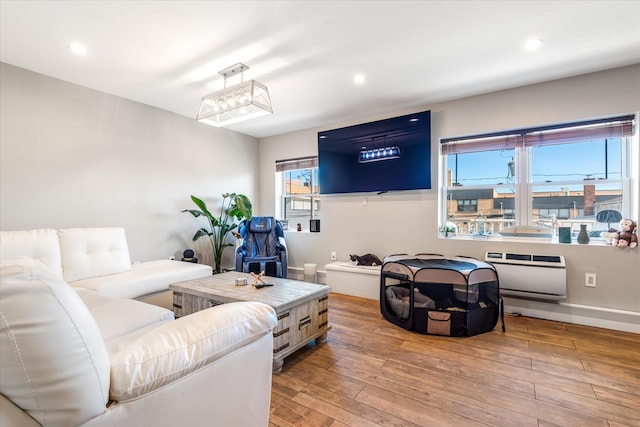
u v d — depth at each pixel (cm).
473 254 320
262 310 117
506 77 278
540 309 286
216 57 242
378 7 184
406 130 349
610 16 191
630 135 261
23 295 63
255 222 417
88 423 70
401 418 150
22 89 259
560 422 147
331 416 152
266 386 119
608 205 276
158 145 359
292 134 459
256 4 180
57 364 66
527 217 309
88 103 299
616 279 261
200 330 97
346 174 394
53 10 184
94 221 304
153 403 82
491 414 153
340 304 332
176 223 379
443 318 246
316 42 221
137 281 251
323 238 429
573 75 274
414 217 358
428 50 233
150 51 233
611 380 183
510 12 188
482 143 324
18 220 258
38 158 269
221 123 278
